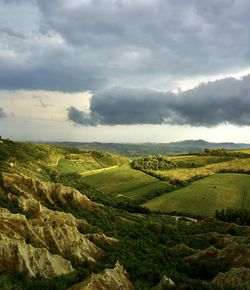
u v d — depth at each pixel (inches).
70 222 4077.3
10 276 2228.1
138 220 5964.6
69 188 5782.5
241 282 2578.7
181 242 4643.2
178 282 2684.5
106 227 4894.2
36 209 4133.9
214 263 3339.1
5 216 3053.6
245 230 5703.7
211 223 6254.9
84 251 3157.0
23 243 2476.6
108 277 2374.5
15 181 5201.8
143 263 3061.0
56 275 2425.0
